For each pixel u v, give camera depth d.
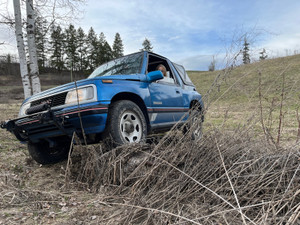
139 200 1.83
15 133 2.98
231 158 2.12
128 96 3.23
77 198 2.21
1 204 2.08
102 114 2.54
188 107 4.66
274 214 1.38
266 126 2.73
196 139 2.38
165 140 2.37
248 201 1.64
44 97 2.90
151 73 3.49
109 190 2.26
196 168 2.00
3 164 3.52
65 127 2.63
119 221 1.64
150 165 2.23
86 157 2.77
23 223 1.77
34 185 2.68
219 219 1.50
